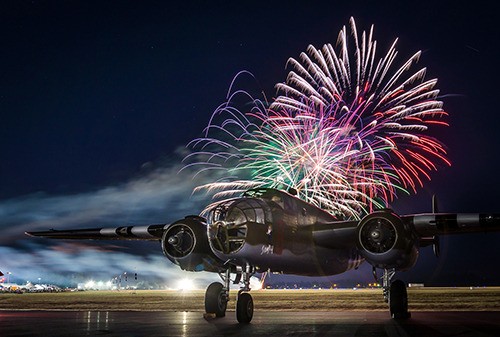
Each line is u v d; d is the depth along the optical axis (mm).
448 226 13922
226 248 12945
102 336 9773
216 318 14547
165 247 14461
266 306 25969
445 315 16359
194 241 13961
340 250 16109
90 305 28438
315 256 15008
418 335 9977
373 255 13453
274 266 13852
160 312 18891
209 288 14508
